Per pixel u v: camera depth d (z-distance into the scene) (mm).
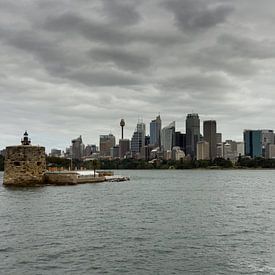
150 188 128125
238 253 38250
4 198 84625
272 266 34375
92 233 46531
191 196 97875
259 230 49125
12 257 36469
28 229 48844
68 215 60781
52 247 39906
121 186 132750
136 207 71750
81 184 131125
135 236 45000
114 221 55125
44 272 32656
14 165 114062
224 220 56844
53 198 85625
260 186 146750
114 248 39719
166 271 33094
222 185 152375
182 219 57375
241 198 94000
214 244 41562
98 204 75812
